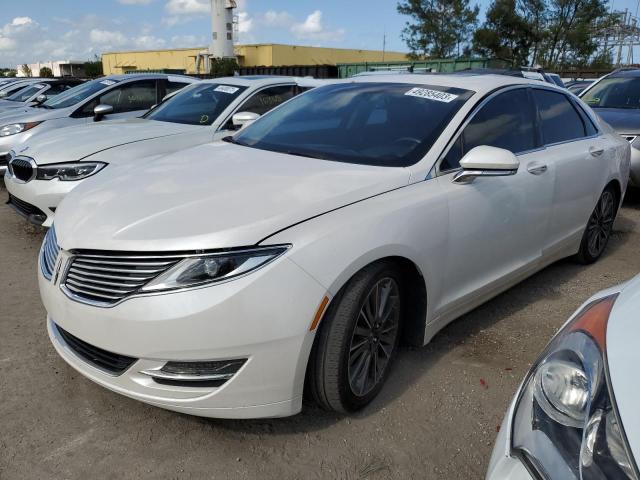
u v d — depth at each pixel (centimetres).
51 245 266
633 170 641
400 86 367
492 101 346
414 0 3584
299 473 227
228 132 579
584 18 3369
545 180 364
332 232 235
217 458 234
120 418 258
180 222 232
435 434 252
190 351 217
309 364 239
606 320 157
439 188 290
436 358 315
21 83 1544
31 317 357
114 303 223
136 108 803
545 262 401
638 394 125
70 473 224
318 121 359
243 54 5747
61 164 466
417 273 278
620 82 783
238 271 217
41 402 268
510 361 315
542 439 138
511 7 3384
